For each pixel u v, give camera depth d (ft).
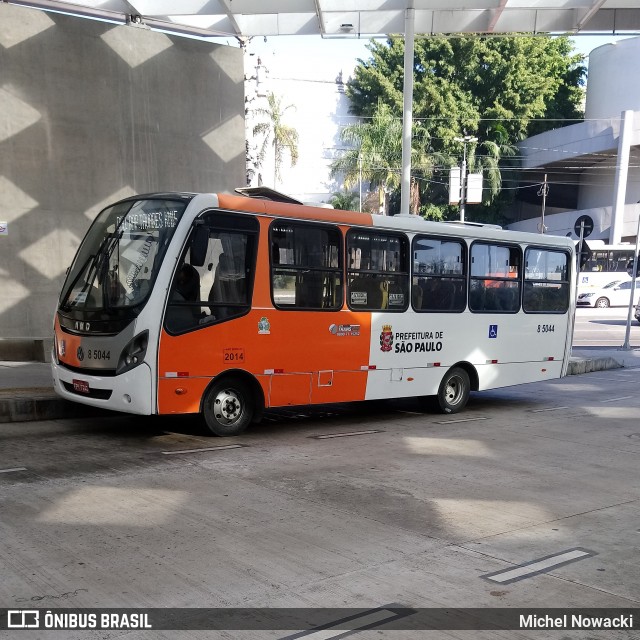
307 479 22.75
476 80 161.68
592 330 94.43
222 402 28.63
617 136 139.03
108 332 26.68
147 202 28.30
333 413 37.24
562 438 31.30
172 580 14.47
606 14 58.49
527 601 13.99
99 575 14.61
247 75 143.33
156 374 26.11
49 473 22.40
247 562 15.55
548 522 19.15
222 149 56.75
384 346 33.91
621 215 138.51
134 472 22.81
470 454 27.48
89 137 50.08
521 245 40.93
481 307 38.83
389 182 150.51
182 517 18.47
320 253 31.27
